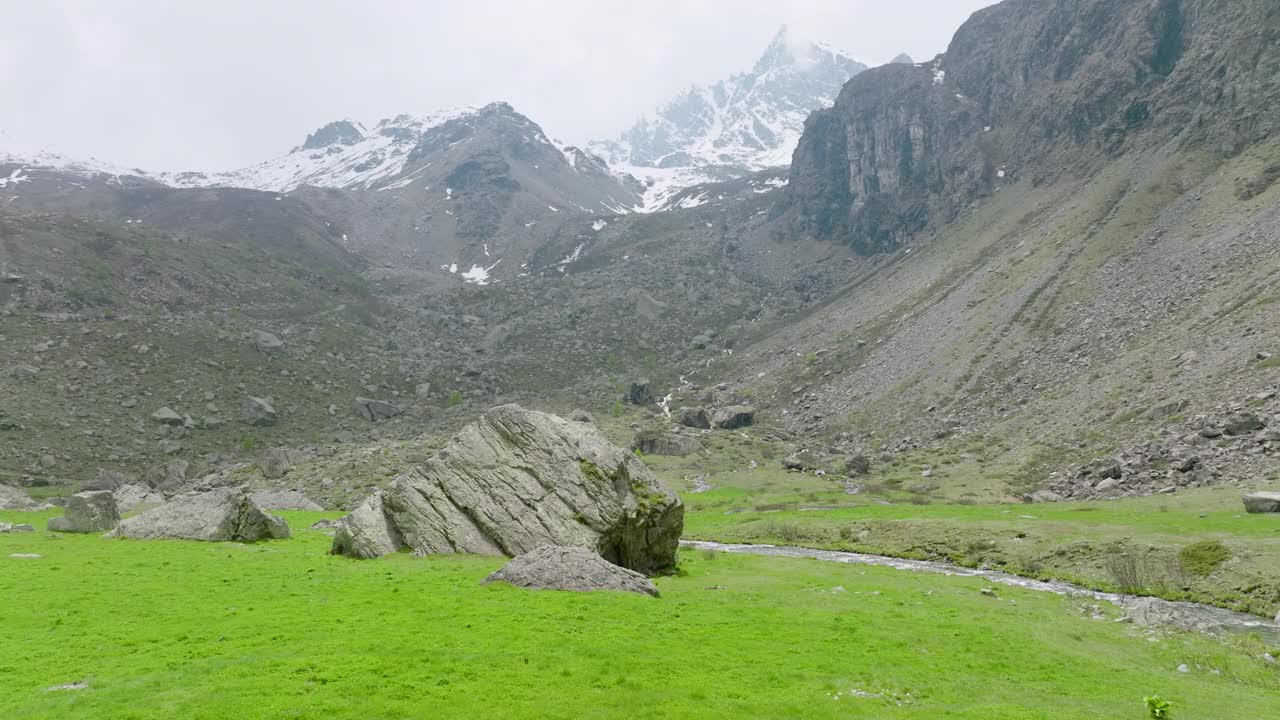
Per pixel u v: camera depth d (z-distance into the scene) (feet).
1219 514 244.63
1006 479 382.63
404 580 144.05
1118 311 527.81
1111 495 314.35
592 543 176.65
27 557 166.30
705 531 350.02
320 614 113.91
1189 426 339.57
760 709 80.43
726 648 104.99
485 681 84.84
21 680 81.76
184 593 128.88
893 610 144.56
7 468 517.55
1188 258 533.14
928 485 407.03
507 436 200.34
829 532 315.37
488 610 118.01
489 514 186.91
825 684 91.20
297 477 545.44
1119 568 205.98
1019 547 245.24
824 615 133.69
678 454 587.68
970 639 120.57
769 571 202.59
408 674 85.97
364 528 186.60
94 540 206.90
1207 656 116.16
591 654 96.94
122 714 71.97
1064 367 502.38
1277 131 614.34
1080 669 106.11
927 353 646.74
